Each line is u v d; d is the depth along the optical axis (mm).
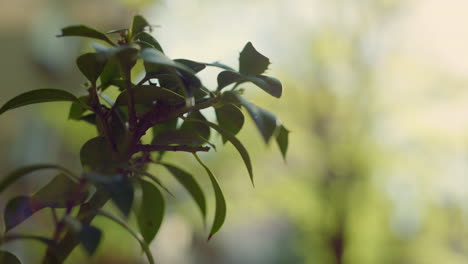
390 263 2107
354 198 2088
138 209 407
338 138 2170
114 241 1452
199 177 1879
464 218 2111
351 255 2088
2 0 2342
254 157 2066
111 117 380
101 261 1506
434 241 2123
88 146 376
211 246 2980
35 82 2520
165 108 355
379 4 2162
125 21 2625
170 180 1771
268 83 346
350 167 2137
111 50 302
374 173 2137
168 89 365
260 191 2150
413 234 2104
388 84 2213
